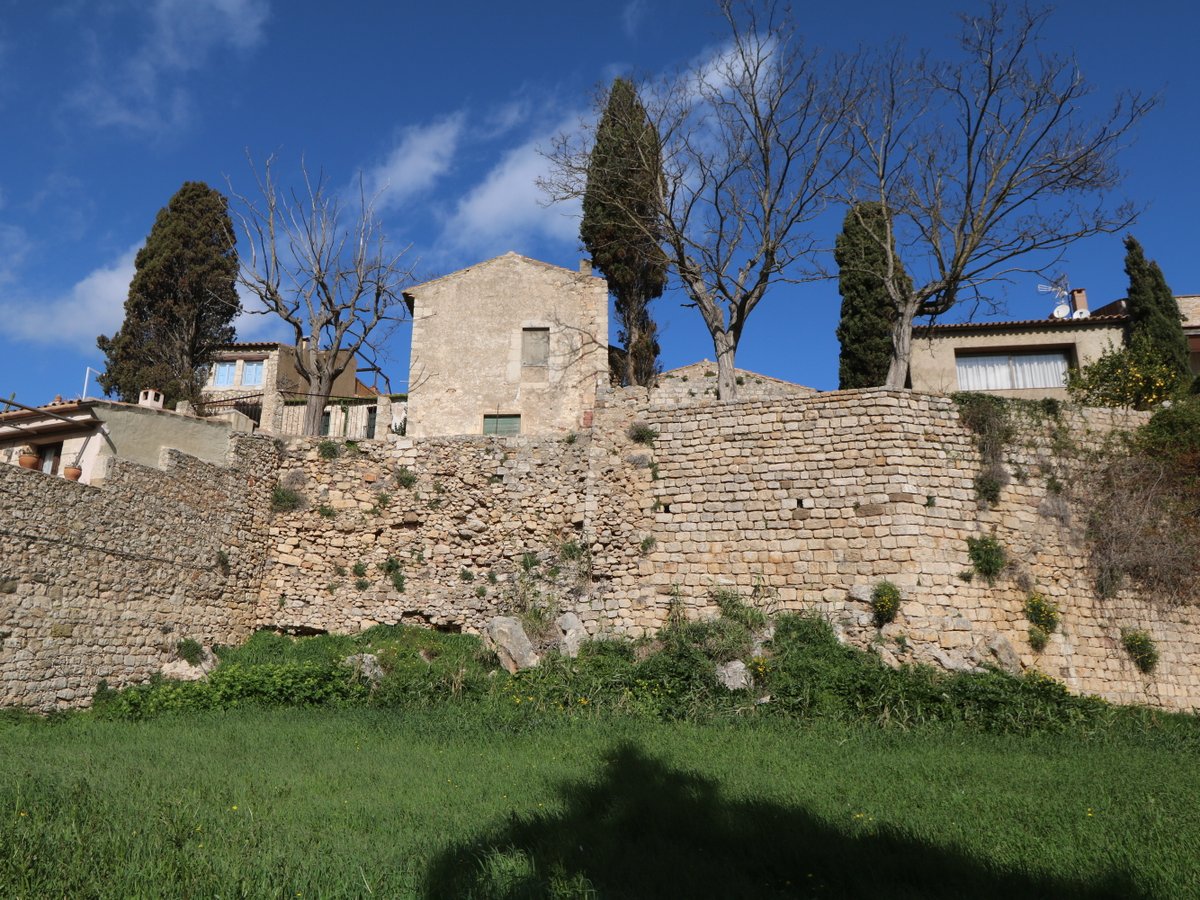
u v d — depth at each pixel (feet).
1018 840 29.07
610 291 116.37
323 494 78.89
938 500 66.54
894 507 65.82
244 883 23.38
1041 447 69.82
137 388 116.57
